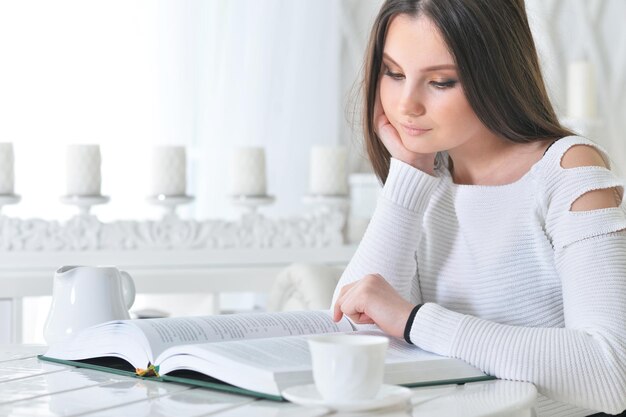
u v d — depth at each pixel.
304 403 1.02
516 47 1.45
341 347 1.01
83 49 4.34
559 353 1.26
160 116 4.48
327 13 4.83
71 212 4.31
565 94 5.54
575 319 1.34
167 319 1.35
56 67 4.30
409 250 1.57
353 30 5.03
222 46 4.62
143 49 4.45
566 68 5.55
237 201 3.06
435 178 1.56
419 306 1.34
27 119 4.25
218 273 2.82
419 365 1.22
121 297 1.52
